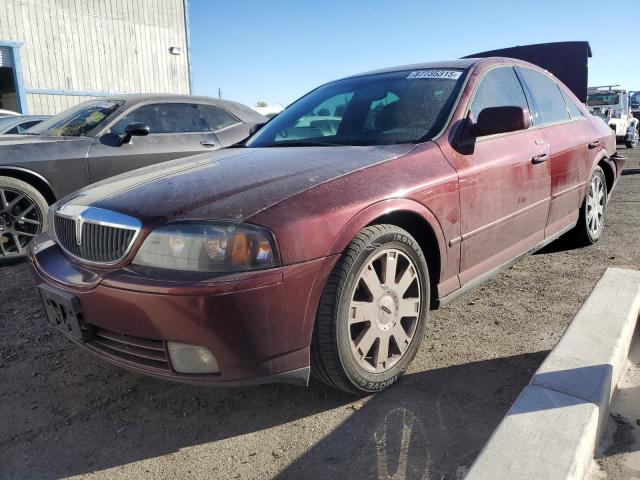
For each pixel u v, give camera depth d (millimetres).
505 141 3408
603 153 4824
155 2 18656
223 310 2049
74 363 3041
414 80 3551
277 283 2113
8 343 3309
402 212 2561
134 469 2143
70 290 2357
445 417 2377
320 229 2225
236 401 2602
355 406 2492
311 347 2301
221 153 3270
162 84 19266
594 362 2336
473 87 3371
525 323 3352
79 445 2309
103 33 17328
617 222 6117
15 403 2643
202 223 2150
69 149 5109
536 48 8320
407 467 2059
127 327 2207
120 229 2285
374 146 2930
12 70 15266
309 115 3674
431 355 2957
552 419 1970
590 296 3000
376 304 2479
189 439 2326
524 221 3576
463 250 2988
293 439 2277
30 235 4961
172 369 2186
